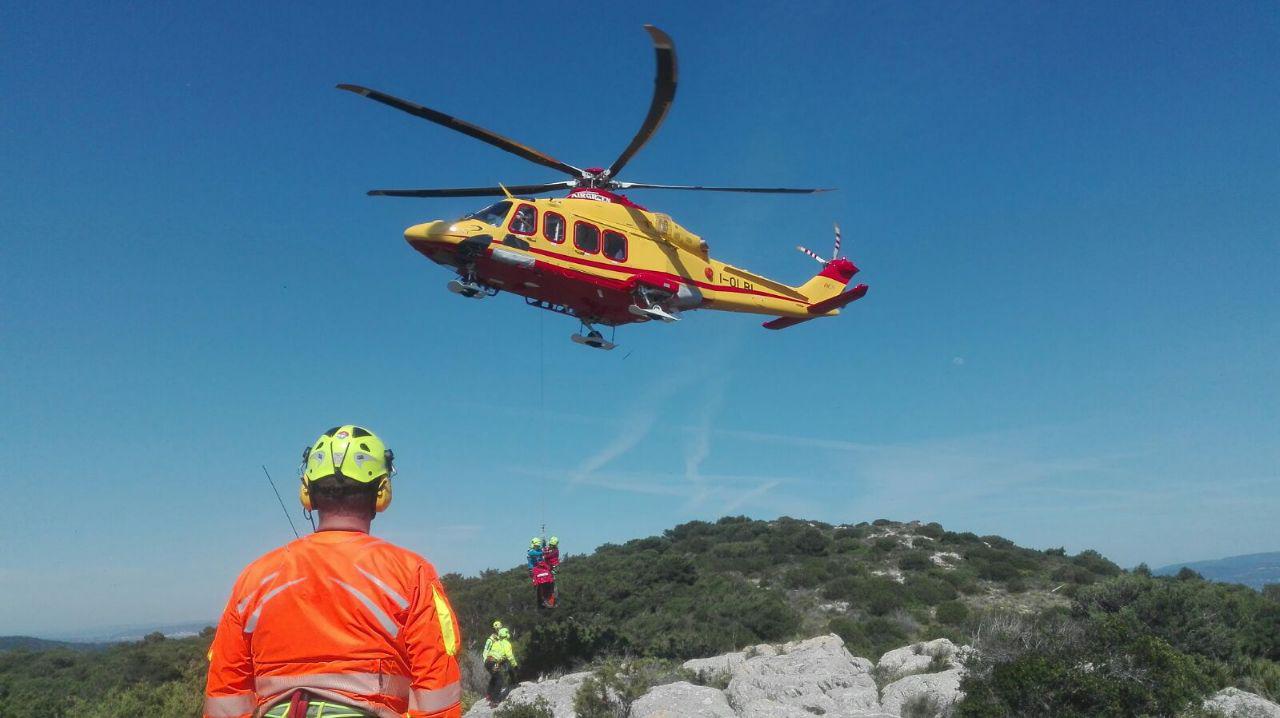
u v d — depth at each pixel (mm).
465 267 14602
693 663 15727
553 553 16922
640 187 17031
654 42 13516
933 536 47094
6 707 15914
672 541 51562
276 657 2355
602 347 16812
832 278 22016
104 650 35000
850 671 13789
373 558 2475
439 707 2412
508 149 15773
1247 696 11359
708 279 17859
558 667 17438
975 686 10805
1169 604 16344
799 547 43656
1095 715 9883
